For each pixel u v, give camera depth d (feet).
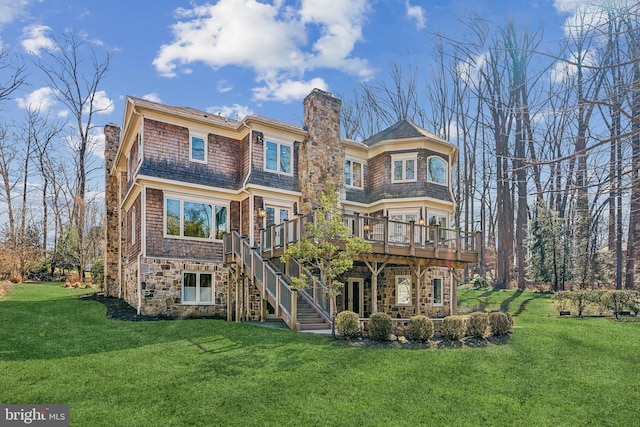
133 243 58.44
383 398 25.16
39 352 33.06
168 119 56.44
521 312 64.59
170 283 53.67
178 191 56.08
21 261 91.56
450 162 73.97
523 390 26.89
